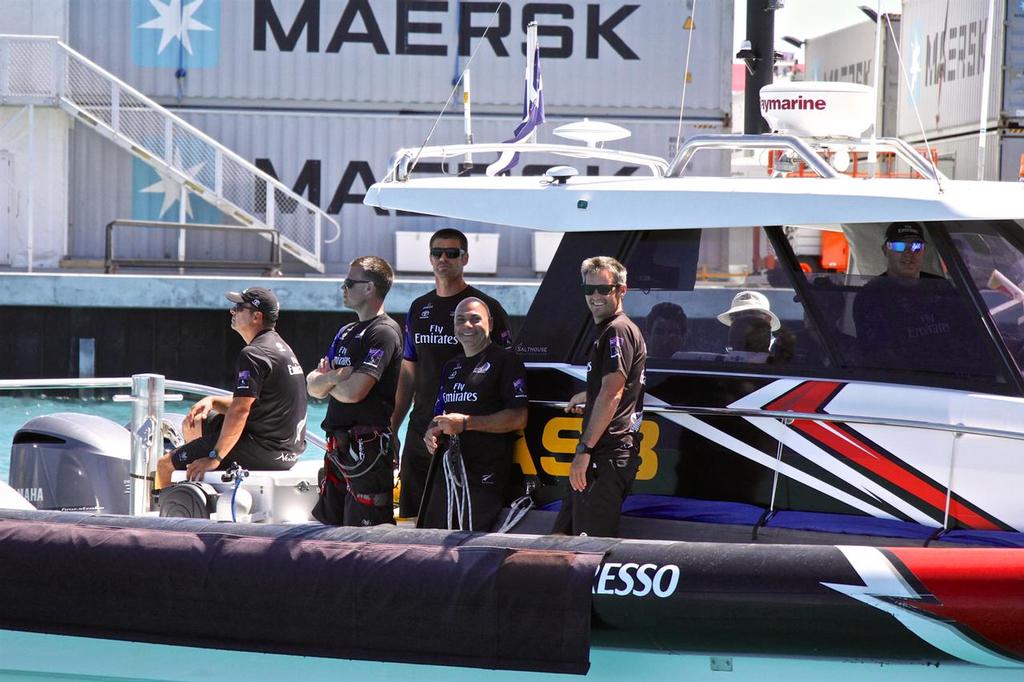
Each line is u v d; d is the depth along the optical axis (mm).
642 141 75938
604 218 14852
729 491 14180
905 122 74188
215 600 13961
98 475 19797
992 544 12977
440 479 15422
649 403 14531
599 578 13070
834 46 82438
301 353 54875
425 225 76062
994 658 12352
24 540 14594
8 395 41250
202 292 54219
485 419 14844
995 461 13008
